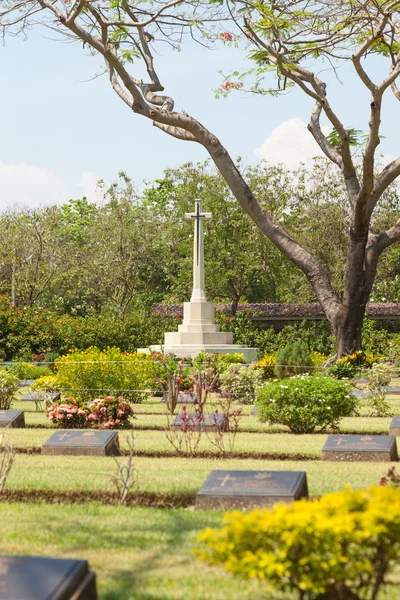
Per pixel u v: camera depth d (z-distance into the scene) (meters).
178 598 4.68
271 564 3.85
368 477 8.76
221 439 11.39
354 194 25.55
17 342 33.75
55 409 14.73
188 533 6.34
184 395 18.86
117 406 14.52
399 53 21.42
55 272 49.09
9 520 6.87
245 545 4.05
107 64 25.92
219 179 44.78
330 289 26.09
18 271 46.50
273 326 42.31
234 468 9.55
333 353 38.50
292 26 21.52
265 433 13.70
